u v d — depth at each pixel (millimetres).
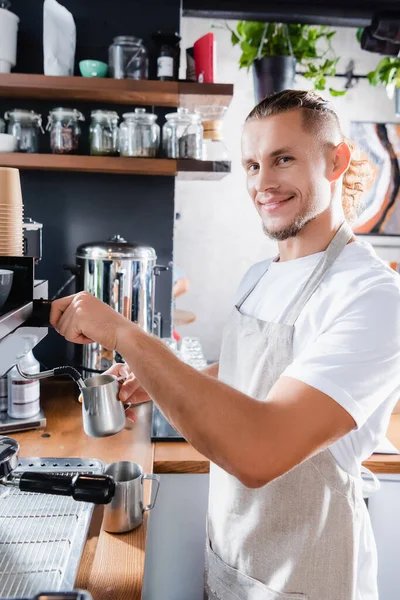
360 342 884
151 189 2205
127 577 924
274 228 1102
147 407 1855
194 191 4172
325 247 1144
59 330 1031
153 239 2238
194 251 4242
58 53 1920
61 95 2020
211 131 2254
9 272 946
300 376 863
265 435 799
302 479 1053
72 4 2125
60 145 1996
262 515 1086
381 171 4156
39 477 882
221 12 2510
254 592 1103
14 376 1609
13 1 2084
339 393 841
